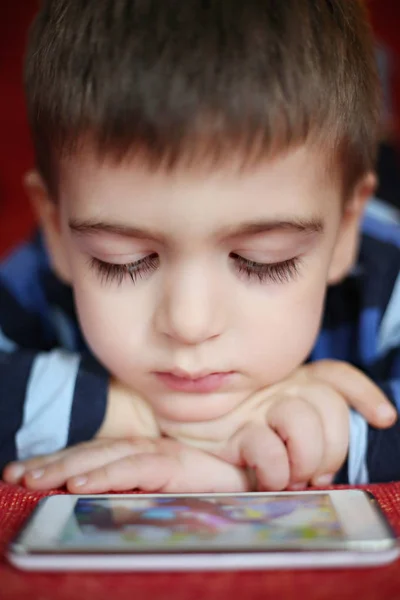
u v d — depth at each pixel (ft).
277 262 1.92
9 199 4.70
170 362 1.99
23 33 5.79
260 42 1.86
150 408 2.26
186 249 1.83
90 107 1.86
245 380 2.07
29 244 3.22
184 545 1.42
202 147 1.76
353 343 2.81
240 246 1.85
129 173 1.80
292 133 1.83
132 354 2.03
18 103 5.36
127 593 1.36
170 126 1.76
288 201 1.85
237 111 1.78
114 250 1.92
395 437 2.17
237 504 1.67
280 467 2.00
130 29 1.89
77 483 1.92
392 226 3.15
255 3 1.91
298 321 2.04
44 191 2.42
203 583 1.38
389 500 1.83
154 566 1.40
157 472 2.00
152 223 1.82
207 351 1.96
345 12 2.19
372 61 2.46
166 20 1.87
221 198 1.78
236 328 1.96
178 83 1.78
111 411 2.25
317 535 1.47
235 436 2.12
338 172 2.10
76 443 2.25
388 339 2.75
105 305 2.03
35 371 2.31
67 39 2.02
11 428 2.25
